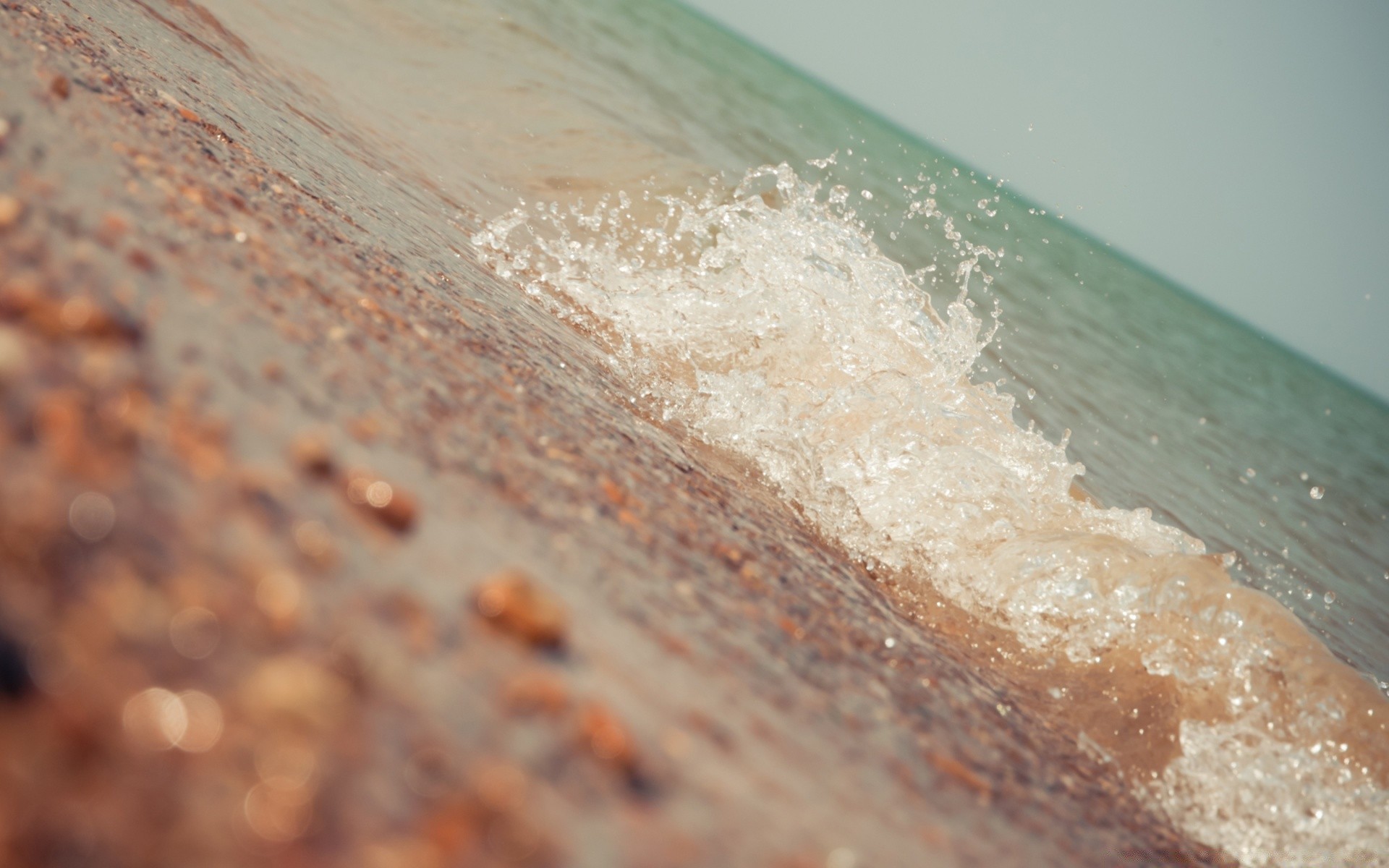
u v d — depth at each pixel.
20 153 1.91
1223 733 3.18
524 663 1.26
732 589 2.20
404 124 7.50
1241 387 20.73
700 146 12.27
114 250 1.71
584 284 5.28
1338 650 5.84
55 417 1.17
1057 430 8.34
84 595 0.95
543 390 2.91
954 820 1.67
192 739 0.86
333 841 0.84
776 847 1.21
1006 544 3.93
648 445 3.27
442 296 3.27
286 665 1.00
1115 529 4.39
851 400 4.52
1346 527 10.18
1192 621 3.57
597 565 1.79
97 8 4.35
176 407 1.34
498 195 6.68
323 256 2.63
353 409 1.73
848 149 25.38
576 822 1.03
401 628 1.17
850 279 5.50
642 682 1.43
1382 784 3.07
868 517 4.05
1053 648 3.61
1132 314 24.42
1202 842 2.76
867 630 2.63
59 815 0.74
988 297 12.98
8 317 1.31
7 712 0.80
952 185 37.75
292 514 1.26
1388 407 55.00
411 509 1.43
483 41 11.43
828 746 1.66
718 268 5.50
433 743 1.02
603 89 12.65
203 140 3.10
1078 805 2.27
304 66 7.43
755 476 4.09
